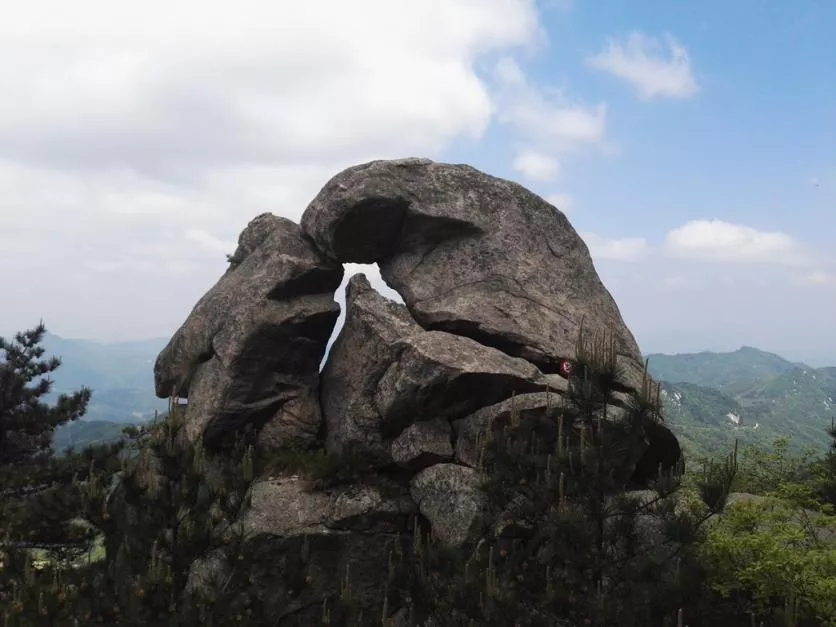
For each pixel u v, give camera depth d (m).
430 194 18.06
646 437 10.87
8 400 22.62
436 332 16.02
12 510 15.17
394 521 14.70
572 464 10.44
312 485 15.28
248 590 11.11
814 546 11.63
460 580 9.86
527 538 11.92
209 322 18.23
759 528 12.32
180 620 9.50
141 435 18.97
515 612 9.16
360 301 17.47
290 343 17.72
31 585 9.39
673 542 9.77
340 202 17.45
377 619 12.38
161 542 10.76
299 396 17.88
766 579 10.16
